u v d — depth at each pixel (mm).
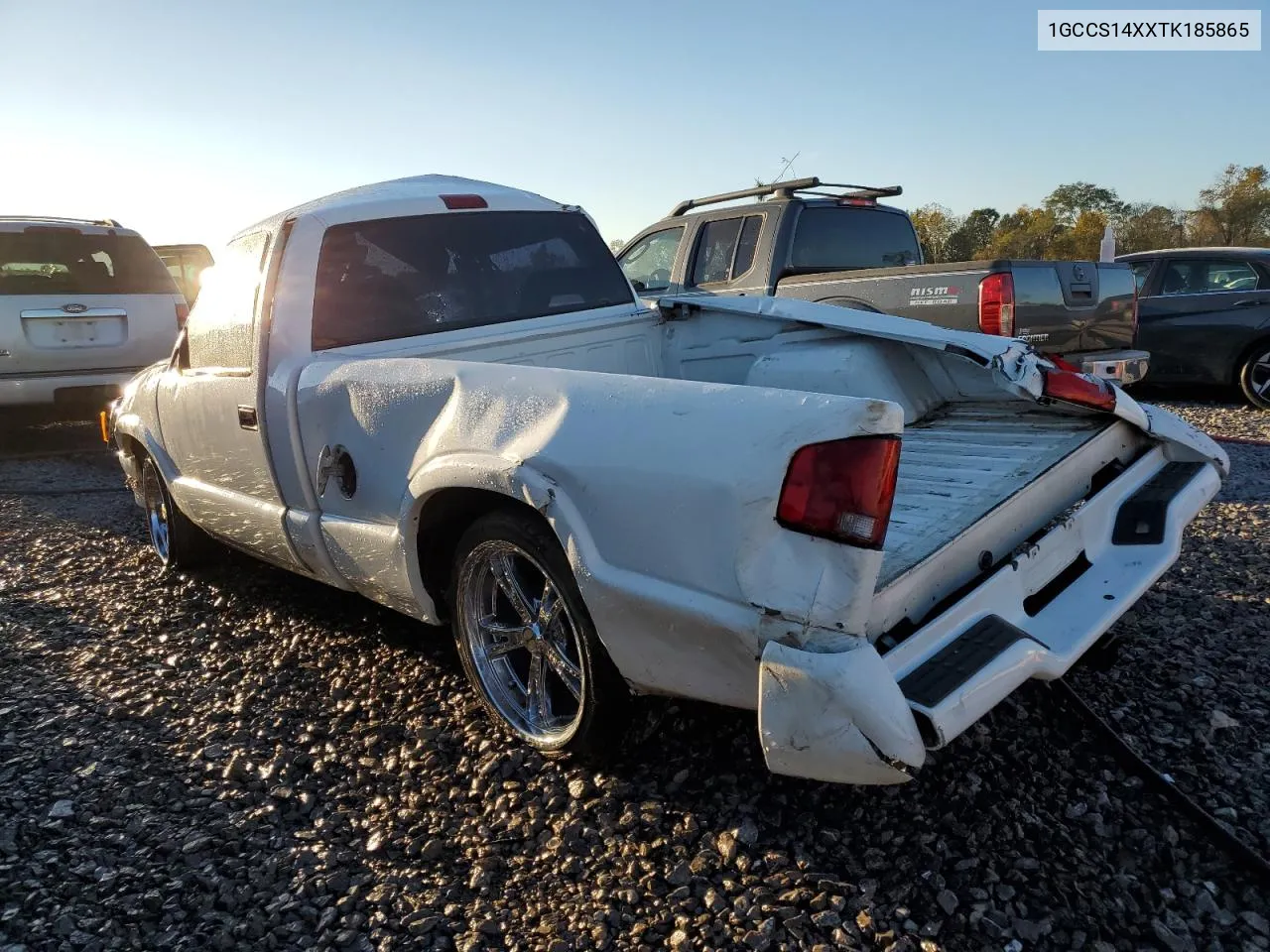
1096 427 3139
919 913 2180
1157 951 2051
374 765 2990
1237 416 8875
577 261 4434
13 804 2850
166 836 2672
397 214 3949
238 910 2367
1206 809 2510
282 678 3672
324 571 3627
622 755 2783
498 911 2295
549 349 3996
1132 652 3408
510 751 2949
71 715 3439
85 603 4730
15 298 8070
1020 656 2225
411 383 3014
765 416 2152
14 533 6207
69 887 2465
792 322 3916
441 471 2824
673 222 8523
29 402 8203
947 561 2428
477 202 4180
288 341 3584
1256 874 2246
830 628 2041
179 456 4535
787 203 7492
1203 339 9438
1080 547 2889
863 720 1958
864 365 3578
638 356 4352
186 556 5008
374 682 3562
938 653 2240
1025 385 2994
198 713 3430
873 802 2582
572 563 2459
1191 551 4512
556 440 2520
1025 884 2258
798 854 2395
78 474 8273
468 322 3986
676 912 2234
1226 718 2926
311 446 3451
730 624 2139
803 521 2055
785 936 2133
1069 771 2695
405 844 2580
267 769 2996
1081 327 6871
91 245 8562
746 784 2691
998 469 2920
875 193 8148
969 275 6422
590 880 2383
